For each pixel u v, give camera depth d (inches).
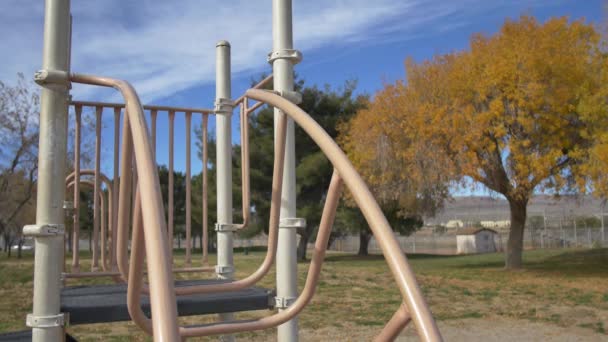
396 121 668.7
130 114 52.5
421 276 571.2
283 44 105.8
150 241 39.5
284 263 101.3
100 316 79.3
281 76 105.1
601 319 289.9
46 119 69.6
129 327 256.5
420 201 685.3
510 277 560.7
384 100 680.4
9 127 868.0
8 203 981.8
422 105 622.2
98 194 116.0
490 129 573.6
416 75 654.5
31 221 1117.1
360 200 50.4
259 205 956.6
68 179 153.9
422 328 40.3
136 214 57.3
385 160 672.4
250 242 1768.0
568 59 559.5
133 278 61.4
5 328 257.1
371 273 573.9
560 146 561.6
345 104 997.8
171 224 120.6
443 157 605.9
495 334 247.4
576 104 571.5
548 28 586.6
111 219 116.9
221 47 134.6
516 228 671.1
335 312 307.6
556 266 692.1
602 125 531.8
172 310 36.1
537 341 231.9
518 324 273.9
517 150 559.2
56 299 69.2
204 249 130.0
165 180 1291.8
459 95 600.7
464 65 615.2
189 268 126.0
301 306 77.5
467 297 387.5
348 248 1680.6
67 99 72.5
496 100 561.0
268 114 955.3
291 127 105.2
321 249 71.2
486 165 608.1
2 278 484.7
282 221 101.9
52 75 68.9
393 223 1074.1
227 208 131.3
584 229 1310.3
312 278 73.9
